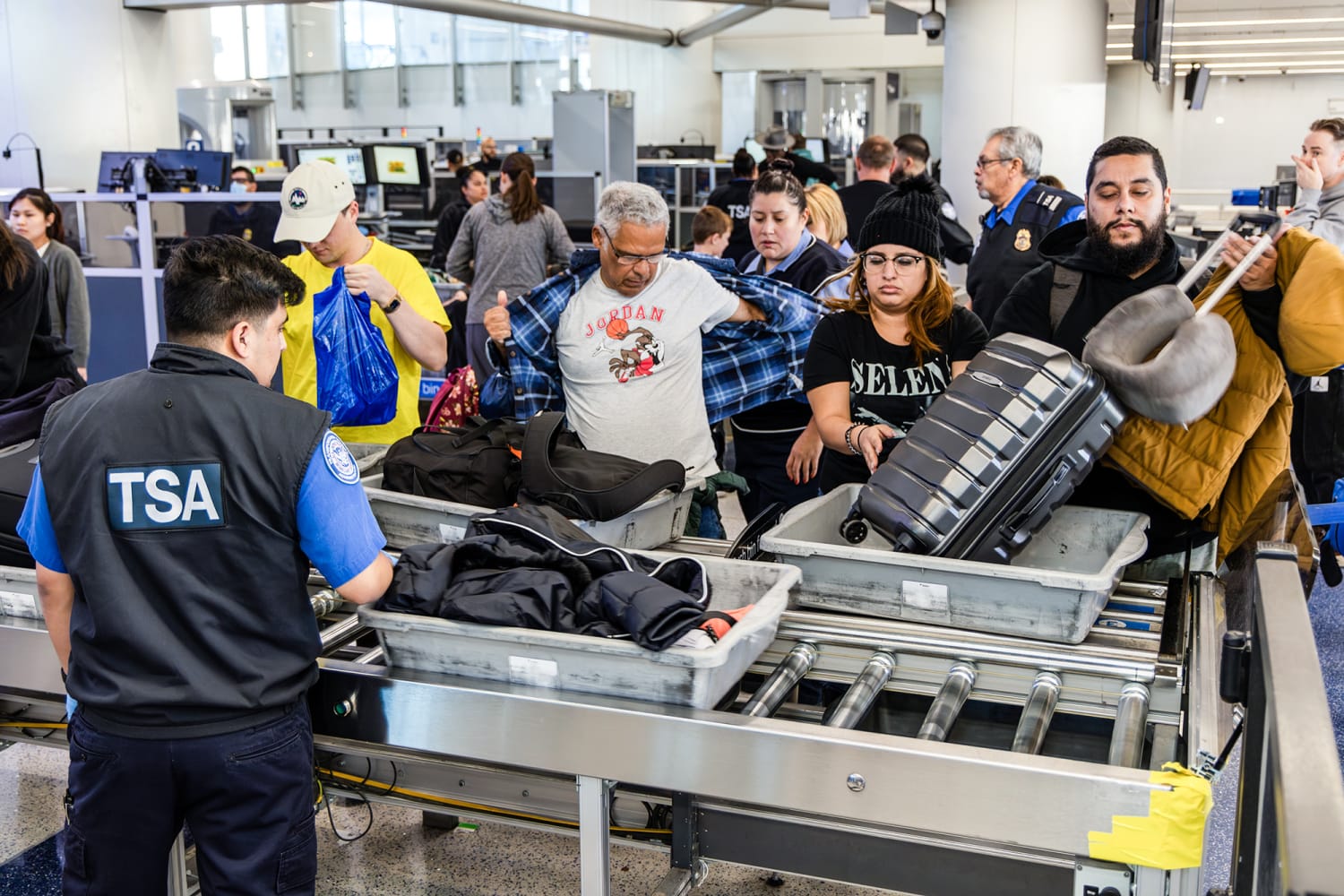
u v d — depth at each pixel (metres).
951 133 8.72
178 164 8.01
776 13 18.58
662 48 19.20
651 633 1.63
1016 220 4.67
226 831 1.69
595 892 1.78
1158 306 2.02
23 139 10.37
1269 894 1.14
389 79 20.14
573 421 2.69
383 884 2.60
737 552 2.28
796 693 2.41
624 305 2.66
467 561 1.90
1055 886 1.59
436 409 2.93
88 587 1.62
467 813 2.02
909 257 2.42
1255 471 2.16
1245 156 18.80
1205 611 1.96
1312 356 1.95
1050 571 1.82
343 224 2.81
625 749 1.68
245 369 1.67
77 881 1.74
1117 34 11.59
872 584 1.97
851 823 1.68
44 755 3.21
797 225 3.61
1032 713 1.69
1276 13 10.02
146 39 10.92
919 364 2.51
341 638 2.07
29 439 2.61
